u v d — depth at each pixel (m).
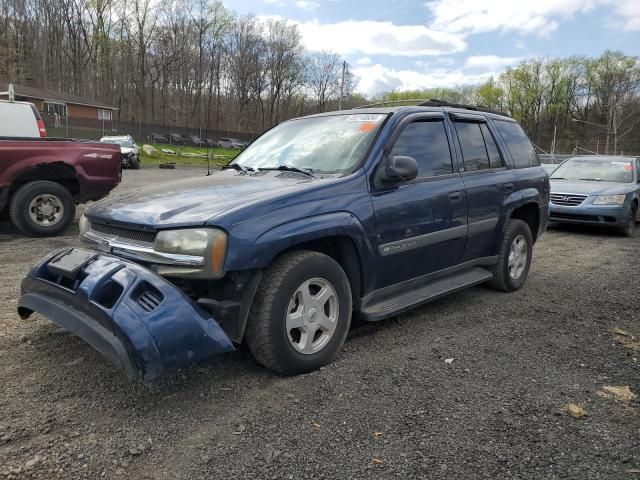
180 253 3.02
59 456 2.53
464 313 4.94
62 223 7.86
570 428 2.93
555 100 81.06
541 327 4.62
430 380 3.46
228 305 3.10
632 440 2.82
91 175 7.96
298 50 77.62
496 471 2.52
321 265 3.45
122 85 66.81
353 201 3.68
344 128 4.36
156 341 2.71
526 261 5.83
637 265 7.53
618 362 3.88
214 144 54.75
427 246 4.31
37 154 7.53
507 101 84.94
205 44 72.62
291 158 4.32
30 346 3.77
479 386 3.41
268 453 2.61
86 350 3.71
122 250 3.26
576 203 10.46
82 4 63.16
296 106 80.31
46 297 3.27
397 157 3.84
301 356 3.40
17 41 58.66
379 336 4.24
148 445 2.64
